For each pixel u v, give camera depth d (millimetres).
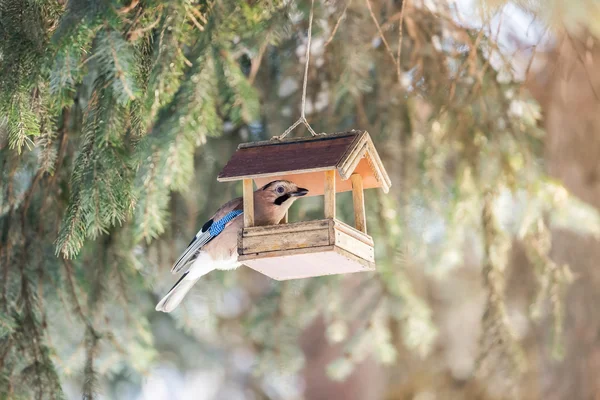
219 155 11945
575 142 12523
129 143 8625
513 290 13523
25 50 7973
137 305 11727
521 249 13516
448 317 17234
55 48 7703
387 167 11141
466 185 10977
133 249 11492
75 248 8109
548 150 12570
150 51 8367
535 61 12445
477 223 11383
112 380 15586
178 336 16578
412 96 11195
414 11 10953
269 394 17688
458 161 10977
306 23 10992
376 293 11891
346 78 10719
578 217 10906
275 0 9078
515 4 9266
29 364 9875
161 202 8242
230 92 8727
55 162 9766
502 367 11336
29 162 10141
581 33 11320
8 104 7875
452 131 10922
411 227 11359
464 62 10461
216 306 12859
